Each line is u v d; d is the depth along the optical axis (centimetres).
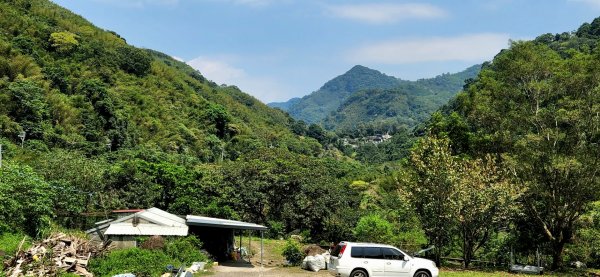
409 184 2955
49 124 6041
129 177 4112
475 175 2841
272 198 4516
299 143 12825
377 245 1938
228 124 10300
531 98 3325
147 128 8012
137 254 2056
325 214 4388
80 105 6856
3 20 7956
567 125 3145
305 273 2406
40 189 2488
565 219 3253
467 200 2738
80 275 1705
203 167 5231
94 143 6169
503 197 2756
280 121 17050
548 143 3056
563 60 3328
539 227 3416
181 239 2608
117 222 2708
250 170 4578
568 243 3434
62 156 3722
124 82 9138
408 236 3322
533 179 3130
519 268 2858
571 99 3148
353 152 16900
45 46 8300
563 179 3055
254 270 2514
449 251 3316
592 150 2992
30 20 8638
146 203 4006
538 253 3195
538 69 3250
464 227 2900
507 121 3316
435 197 2783
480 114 3469
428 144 2928
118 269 1870
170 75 11019
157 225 2717
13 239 2086
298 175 4500
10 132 5272
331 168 8894
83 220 3334
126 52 9956
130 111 8044
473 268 2941
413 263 1909
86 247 1980
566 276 2788
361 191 6275
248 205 4397
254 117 14162
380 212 4412
